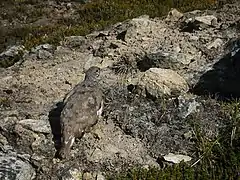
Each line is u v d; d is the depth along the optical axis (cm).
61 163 805
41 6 2341
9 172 777
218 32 1256
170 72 992
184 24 1355
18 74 1192
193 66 1079
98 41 1359
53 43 1468
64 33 1573
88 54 1278
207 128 867
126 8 1897
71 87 1077
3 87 1111
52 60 1270
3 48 1850
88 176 782
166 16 1526
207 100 942
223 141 828
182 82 980
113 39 1342
